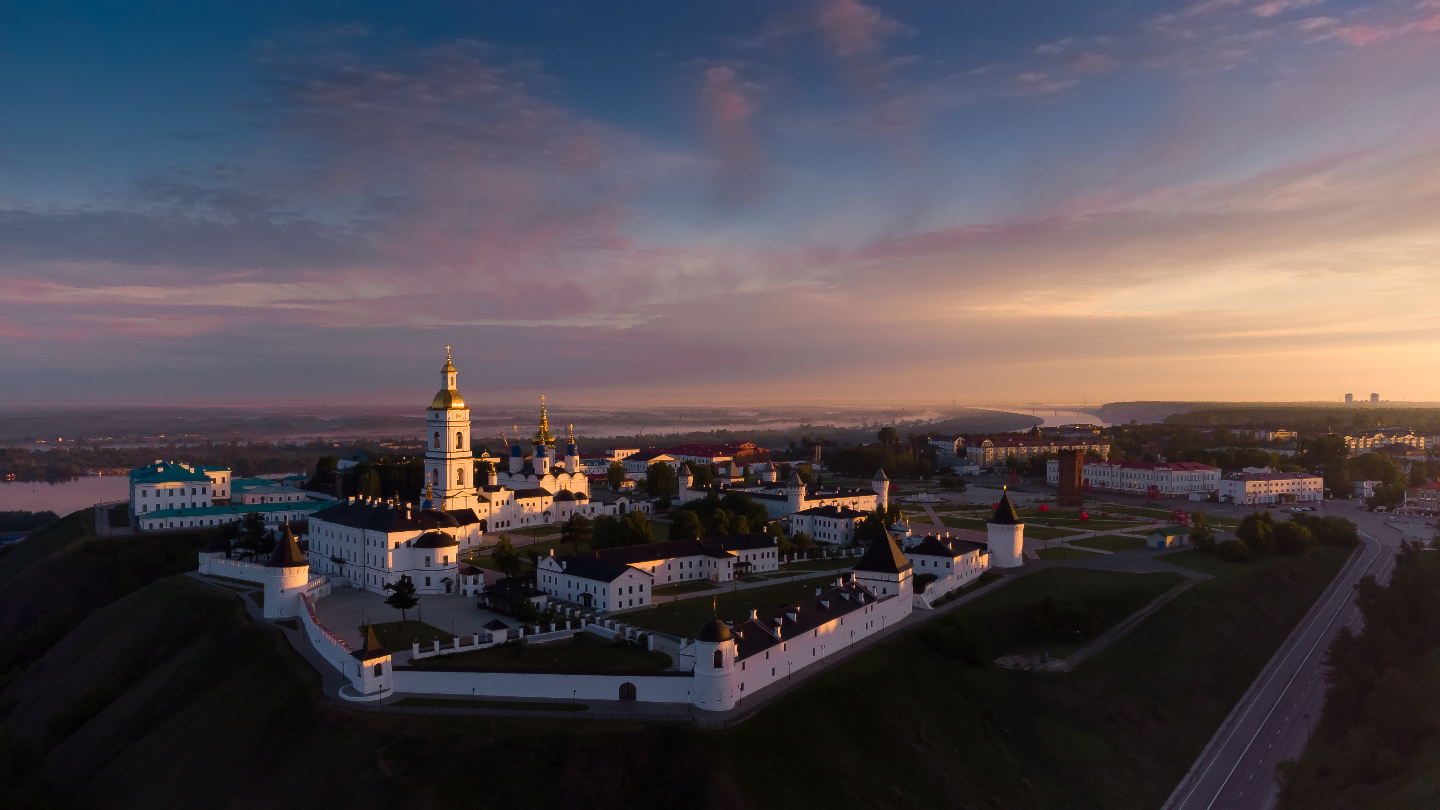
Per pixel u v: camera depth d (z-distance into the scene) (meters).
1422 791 112.00
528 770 111.19
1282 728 155.62
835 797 117.50
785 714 127.88
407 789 106.62
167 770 126.12
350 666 132.88
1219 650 183.38
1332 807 121.69
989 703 152.38
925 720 140.38
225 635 162.75
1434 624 170.75
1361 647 160.50
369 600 186.88
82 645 186.50
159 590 198.25
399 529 194.75
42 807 125.38
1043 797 132.75
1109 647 178.38
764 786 113.75
